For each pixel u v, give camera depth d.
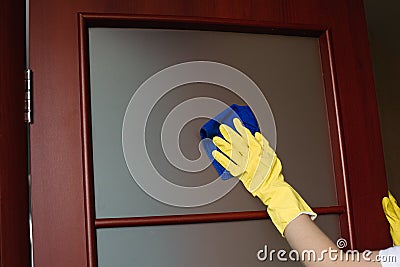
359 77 1.33
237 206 1.20
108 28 1.20
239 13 1.26
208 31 1.25
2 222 1.02
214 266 1.17
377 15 2.80
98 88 1.17
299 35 1.32
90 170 1.13
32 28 1.16
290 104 1.28
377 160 1.31
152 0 1.21
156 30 1.23
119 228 1.14
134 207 1.15
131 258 1.13
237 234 1.19
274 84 1.28
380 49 2.89
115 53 1.20
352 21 1.36
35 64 1.15
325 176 1.28
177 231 1.16
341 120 1.29
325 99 1.31
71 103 1.15
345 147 1.29
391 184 2.88
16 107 1.10
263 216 1.20
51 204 1.11
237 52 1.27
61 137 1.13
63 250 1.10
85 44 1.17
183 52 1.23
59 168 1.12
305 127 1.28
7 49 1.09
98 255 1.12
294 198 1.05
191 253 1.16
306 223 1.02
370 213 1.28
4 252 1.01
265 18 1.28
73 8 1.18
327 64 1.32
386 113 2.91
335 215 1.27
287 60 1.30
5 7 1.10
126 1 1.20
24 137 1.13
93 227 1.12
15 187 1.08
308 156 1.27
